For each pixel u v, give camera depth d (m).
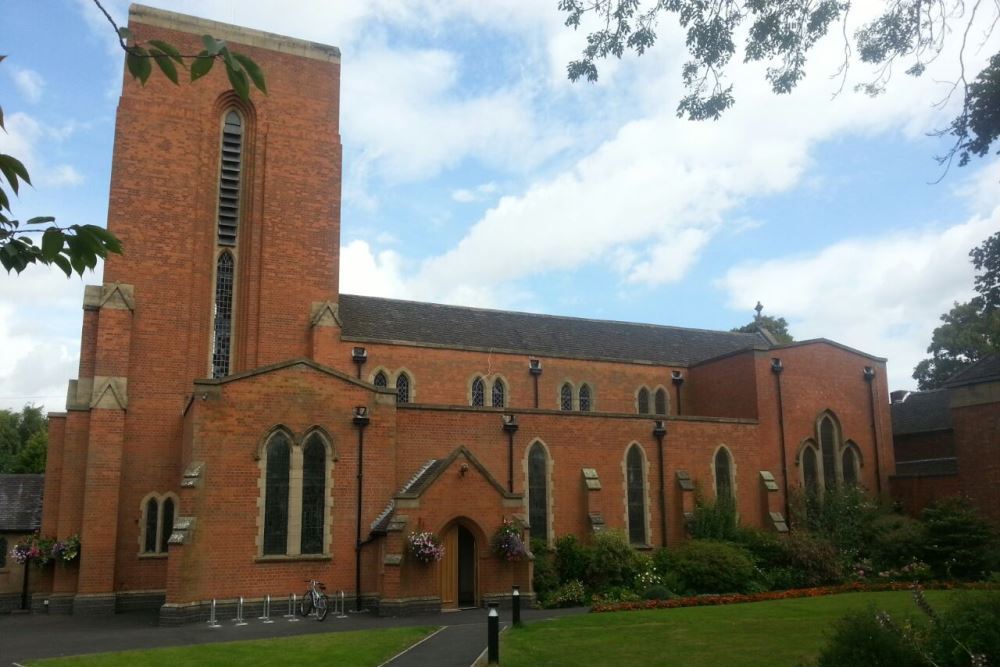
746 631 19.86
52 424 30.39
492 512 27.02
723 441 36.00
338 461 26.77
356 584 26.23
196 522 24.31
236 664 16.62
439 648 18.28
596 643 18.41
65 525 28.42
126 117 31.72
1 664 16.89
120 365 29.48
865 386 40.88
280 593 25.16
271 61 34.44
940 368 61.31
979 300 19.98
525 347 40.06
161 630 22.16
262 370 26.14
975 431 36.34
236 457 25.34
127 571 28.55
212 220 32.97
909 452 45.34
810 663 14.45
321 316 32.91
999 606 13.66
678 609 24.56
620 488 33.22
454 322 40.47
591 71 16.72
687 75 16.80
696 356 44.84
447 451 29.97
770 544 32.25
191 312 31.48
